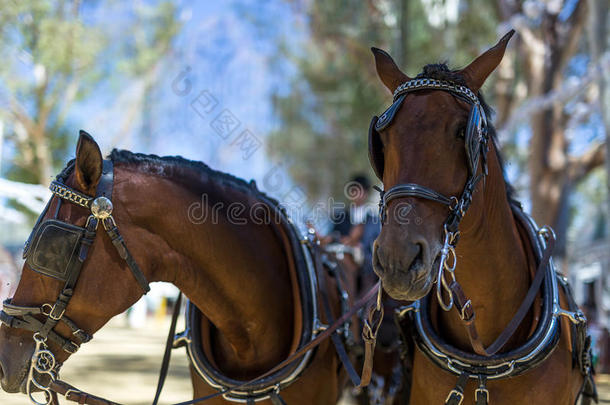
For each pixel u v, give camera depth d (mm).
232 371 3168
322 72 21531
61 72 19641
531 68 14461
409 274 2104
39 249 2396
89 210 2496
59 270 2402
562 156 14523
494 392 2629
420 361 2881
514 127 15430
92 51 19188
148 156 2857
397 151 2266
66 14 19531
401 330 3037
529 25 14359
